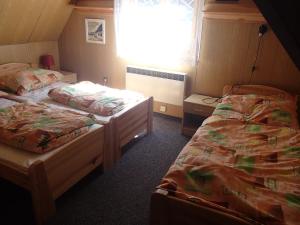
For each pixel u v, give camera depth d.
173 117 3.76
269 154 1.80
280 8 0.69
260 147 1.91
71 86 3.11
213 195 1.34
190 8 3.20
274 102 2.56
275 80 3.02
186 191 1.37
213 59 3.27
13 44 3.69
